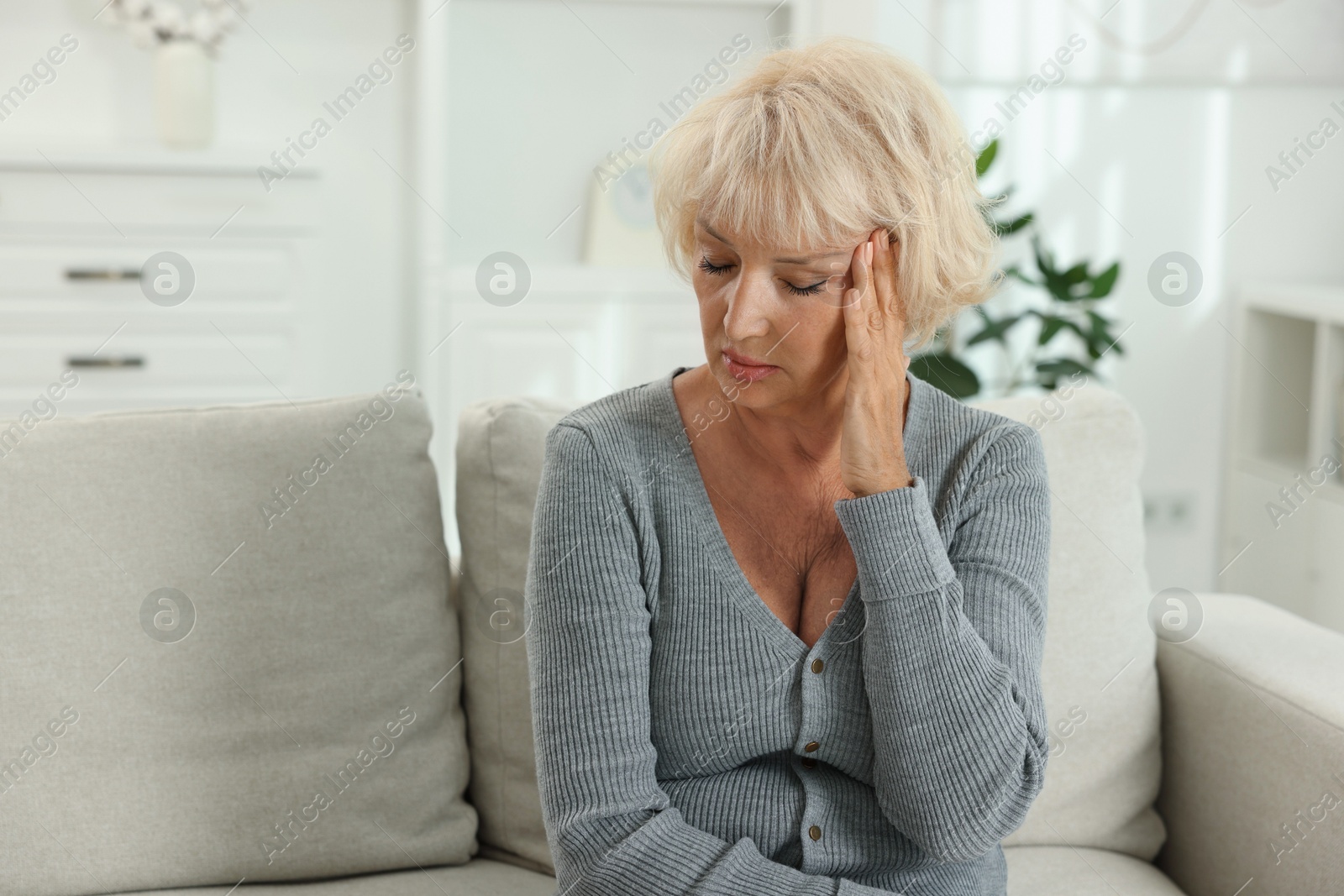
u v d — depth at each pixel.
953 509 1.04
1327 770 1.19
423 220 2.98
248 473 1.27
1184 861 1.40
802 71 0.99
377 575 1.28
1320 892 1.20
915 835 0.97
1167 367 3.19
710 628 1.01
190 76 2.96
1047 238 3.12
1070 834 1.33
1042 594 1.05
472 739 1.34
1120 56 3.03
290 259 3.03
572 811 0.97
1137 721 1.36
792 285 0.97
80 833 1.18
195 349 2.99
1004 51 3.02
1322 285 3.13
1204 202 3.14
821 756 1.02
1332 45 3.06
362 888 1.22
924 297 1.01
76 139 2.99
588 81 3.16
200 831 1.21
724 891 0.92
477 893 1.21
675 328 3.12
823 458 1.05
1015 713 0.96
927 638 0.96
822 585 1.04
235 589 1.24
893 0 2.99
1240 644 1.39
